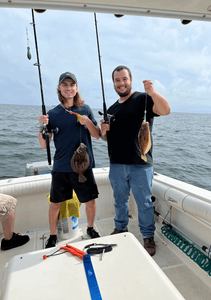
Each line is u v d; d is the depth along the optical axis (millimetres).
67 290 1084
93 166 2477
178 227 2441
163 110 2010
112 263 1252
